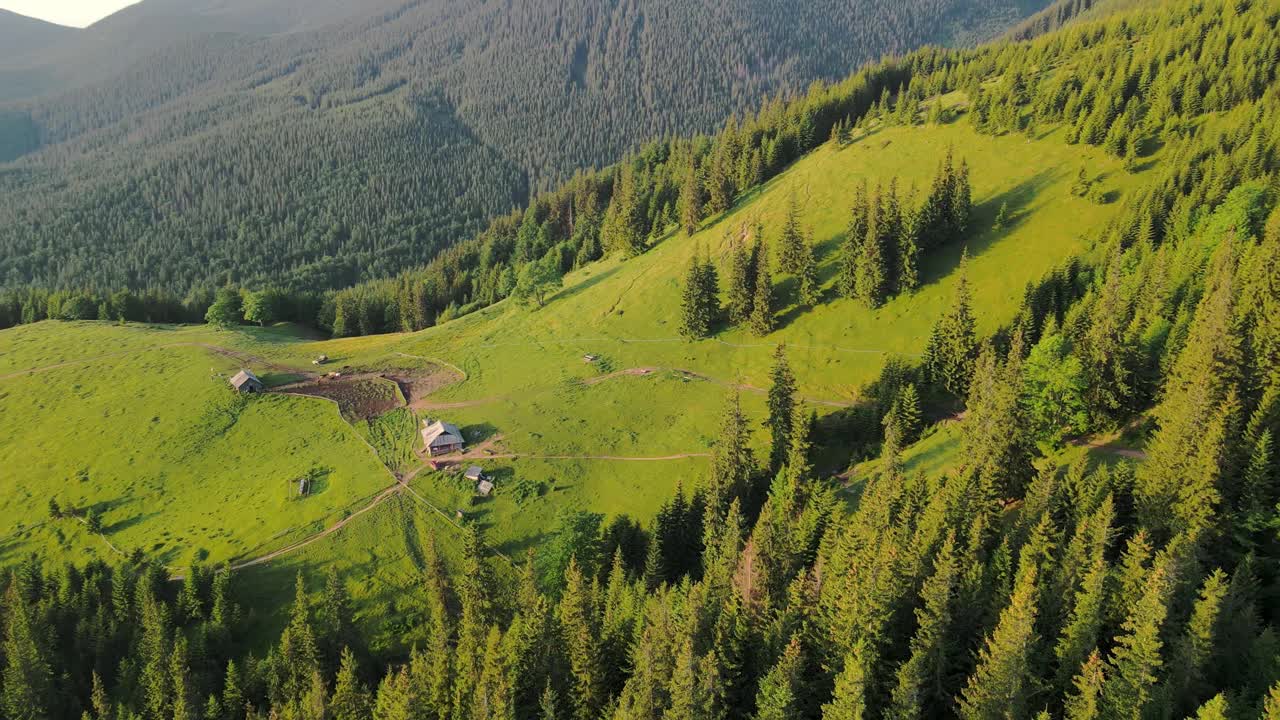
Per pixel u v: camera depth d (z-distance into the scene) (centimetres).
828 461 11719
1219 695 4206
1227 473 5981
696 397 14162
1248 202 10681
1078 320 10444
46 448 14050
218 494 12631
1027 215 15125
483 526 11519
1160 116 15450
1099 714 4866
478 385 15662
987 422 7938
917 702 5294
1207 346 6888
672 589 8112
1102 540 5672
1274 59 15088
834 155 19838
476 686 6675
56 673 8869
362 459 13175
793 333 15038
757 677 6338
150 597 9494
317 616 9775
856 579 5978
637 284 18375
